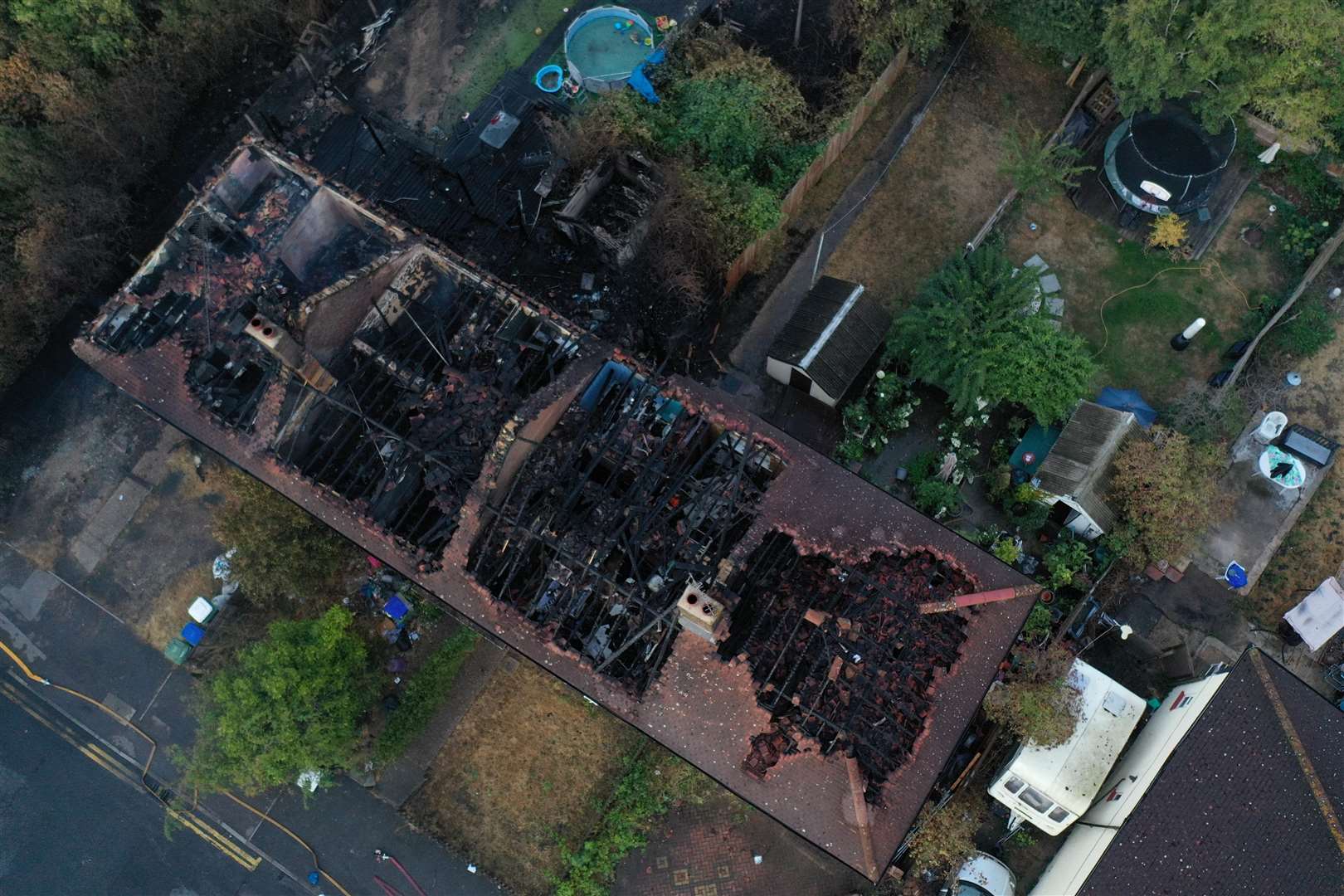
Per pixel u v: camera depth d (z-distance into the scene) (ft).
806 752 66.59
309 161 106.11
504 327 79.10
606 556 73.05
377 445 76.79
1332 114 93.56
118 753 94.99
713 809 90.79
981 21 107.14
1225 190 102.58
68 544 99.66
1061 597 91.30
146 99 102.94
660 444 75.92
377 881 91.09
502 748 93.15
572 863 89.40
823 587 72.23
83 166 101.35
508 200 102.94
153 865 92.22
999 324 90.48
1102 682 84.02
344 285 74.59
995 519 94.79
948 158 104.94
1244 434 94.89
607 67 107.34
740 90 98.73
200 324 76.23
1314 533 94.43
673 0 110.11
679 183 93.66
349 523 73.10
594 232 94.79
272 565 90.79
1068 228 102.58
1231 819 75.61
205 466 100.53
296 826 92.22
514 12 111.04
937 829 82.58
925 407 97.76
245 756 84.02
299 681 84.02
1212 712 77.87
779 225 99.35
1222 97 92.68
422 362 80.12
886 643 70.08
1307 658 91.81
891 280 101.86
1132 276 101.19
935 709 67.92
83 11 97.76
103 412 102.06
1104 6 94.58
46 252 95.40
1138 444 87.92
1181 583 93.04
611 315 96.12
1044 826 85.35
